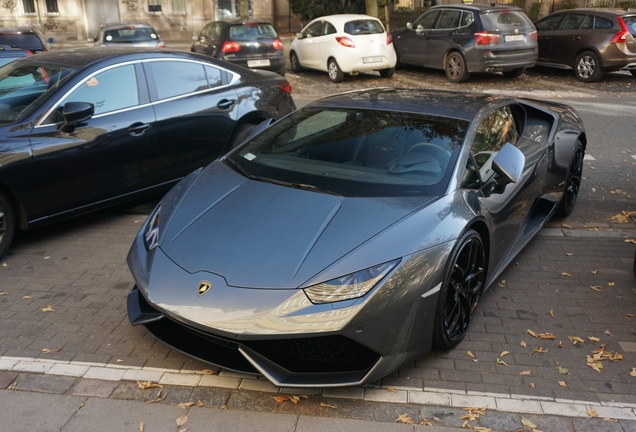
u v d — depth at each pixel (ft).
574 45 46.96
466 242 10.94
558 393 10.11
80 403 9.80
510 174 12.10
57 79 16.83
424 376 10.55
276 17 91.35
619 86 44.86
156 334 10.61
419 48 49.06
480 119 13.32
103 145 16.83
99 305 13.05
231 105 20.17
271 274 9.60
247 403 9.81
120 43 52.95
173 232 11.00
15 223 15.66
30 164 15.34
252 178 12.39
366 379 9.50
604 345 11.39
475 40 43.75
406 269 9.75
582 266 15.08
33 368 10.70
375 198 11.18
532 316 12.63
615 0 82.12
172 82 18.95
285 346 9.58
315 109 14.60
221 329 9.18
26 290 13.73
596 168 24.03
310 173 12.21
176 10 89.30
